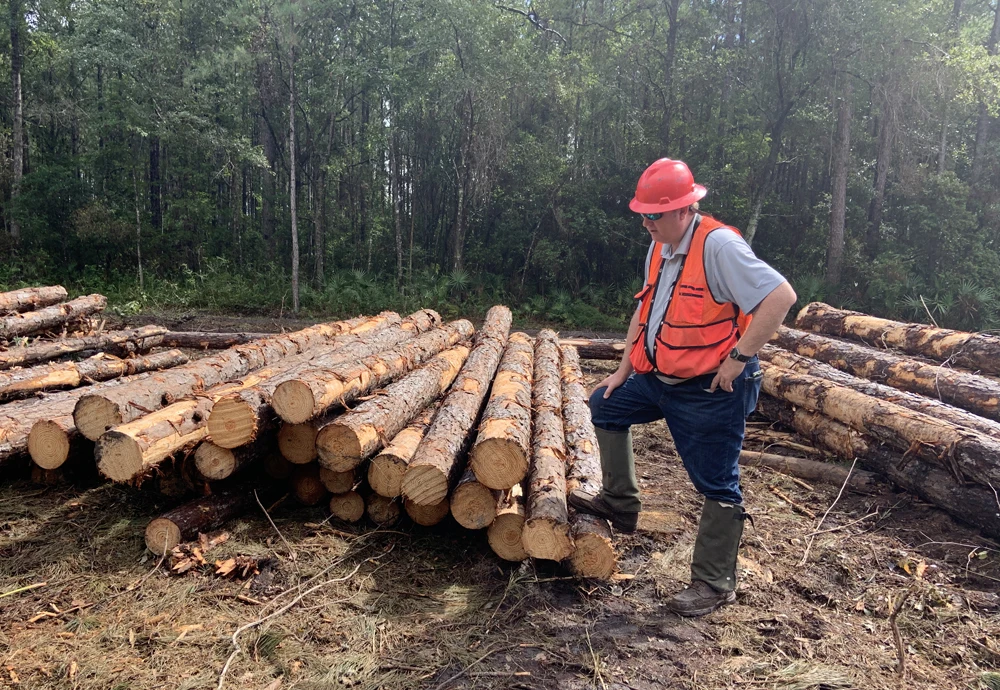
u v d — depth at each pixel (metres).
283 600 2.87
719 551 2.82
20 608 2.75
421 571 3.16
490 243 18.14
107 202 17.42
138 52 15.03
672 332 2.64
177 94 15.35
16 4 16.50
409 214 18.80
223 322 13.22
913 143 17.47
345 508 3.55
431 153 17.56
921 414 4.18
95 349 6.46
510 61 15.32
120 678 2.35
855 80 15.96
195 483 3.47
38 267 16.53
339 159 17.30
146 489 3.78
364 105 18.08
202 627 2.66
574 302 16.48
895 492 4.23
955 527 3.72
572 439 3.97
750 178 16.53
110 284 16.23
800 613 2.88
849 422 4.59
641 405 2.95
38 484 3.89
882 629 2.78
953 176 17.00
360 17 15.20
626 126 16.89
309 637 2.63
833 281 16.05
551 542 2.94
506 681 2.40
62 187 16.73
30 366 5.75
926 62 14.34
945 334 5.91
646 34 18.86
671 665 2.51
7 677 2.34
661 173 2.57
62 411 4.20
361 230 19.22
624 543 3.46
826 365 5.66
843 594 3.06
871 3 14.19
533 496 3.11
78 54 14.84
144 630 2.63
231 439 3.24
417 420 4.11
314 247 18.28
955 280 15.43
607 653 2.57
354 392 3.91
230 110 16.81
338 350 5.12
